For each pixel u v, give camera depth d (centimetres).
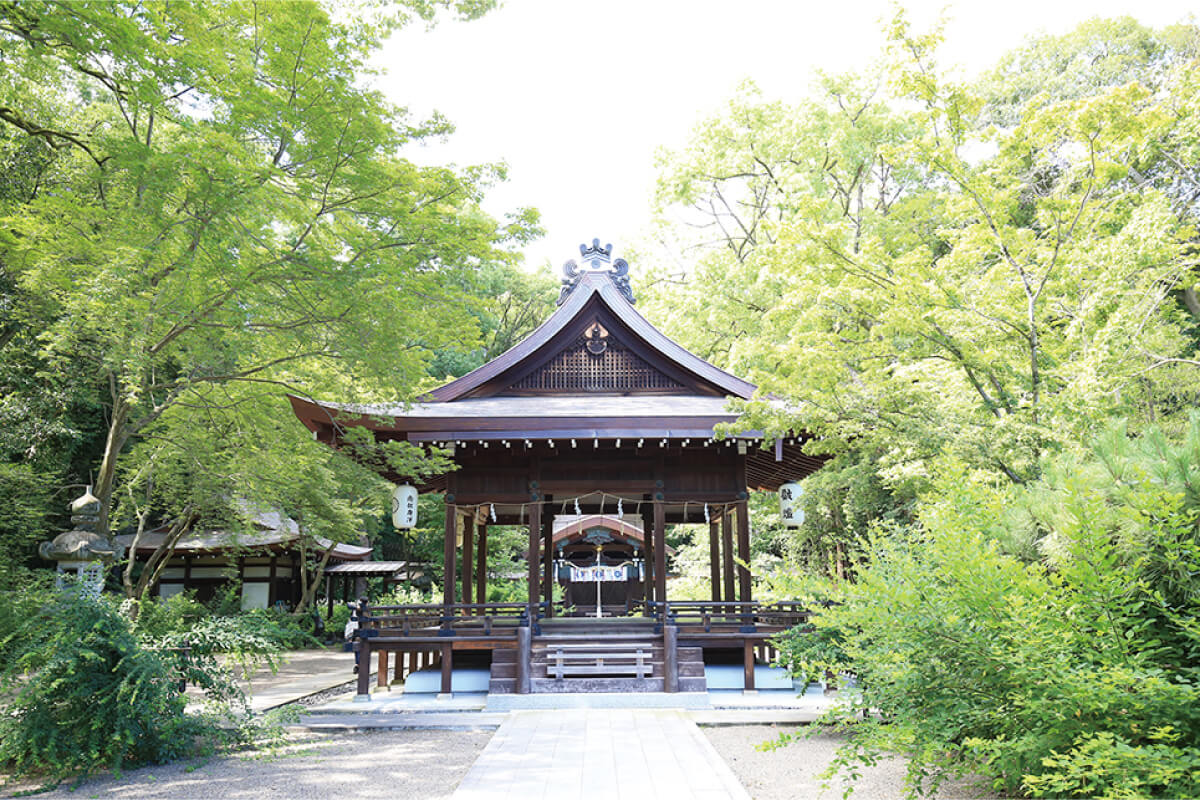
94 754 717
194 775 755
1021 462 913
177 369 1883
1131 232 964
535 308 4097
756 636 1212
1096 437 470
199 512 1934
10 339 1596
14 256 1105
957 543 466
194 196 991
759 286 2217
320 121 979
